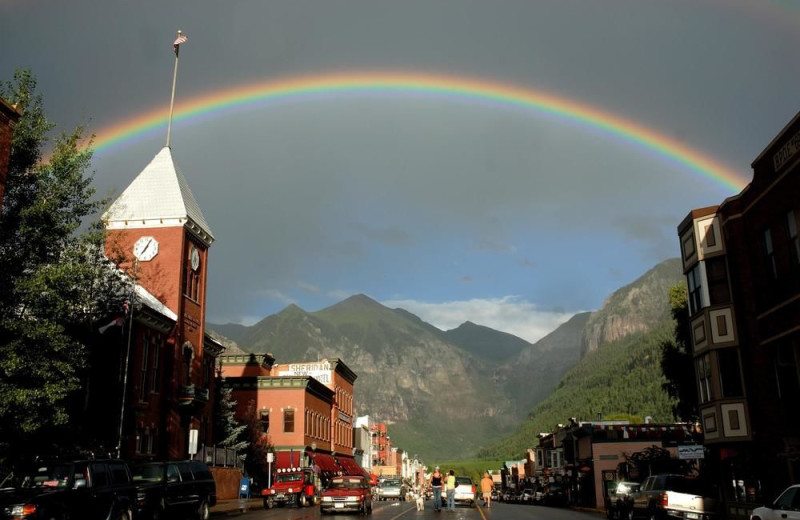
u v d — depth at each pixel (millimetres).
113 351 35281
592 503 55375
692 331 30359
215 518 28406
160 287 44062
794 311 23422
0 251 24953
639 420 96250
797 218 23250
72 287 26641
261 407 65562
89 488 17734
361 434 109688
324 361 82375
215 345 51250
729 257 28078
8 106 22719
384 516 29609
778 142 24203
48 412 23422
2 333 23109
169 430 41344
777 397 25156
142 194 46219
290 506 42656
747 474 26531
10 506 15617
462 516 29797
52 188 26375
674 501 23359
